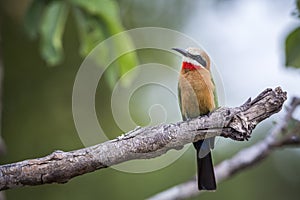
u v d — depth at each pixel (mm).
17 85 15188
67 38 15039
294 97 9617
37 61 15219
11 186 5941
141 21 16031
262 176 16453
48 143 14977
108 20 9078
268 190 16422
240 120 6219
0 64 10609
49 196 15000
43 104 15141
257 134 15688
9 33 14977
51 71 15203
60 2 9070
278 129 10047
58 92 15180
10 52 15133
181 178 15258
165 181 15195
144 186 15172
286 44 9055
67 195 15031
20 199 14836
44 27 9031
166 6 16312
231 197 15992
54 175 5977
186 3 16453
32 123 15078
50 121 15078
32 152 14984
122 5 15773
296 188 16547
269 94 6273
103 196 15070
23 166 5930
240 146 15586
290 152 16719
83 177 15094
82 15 9133
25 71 15219
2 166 5926
